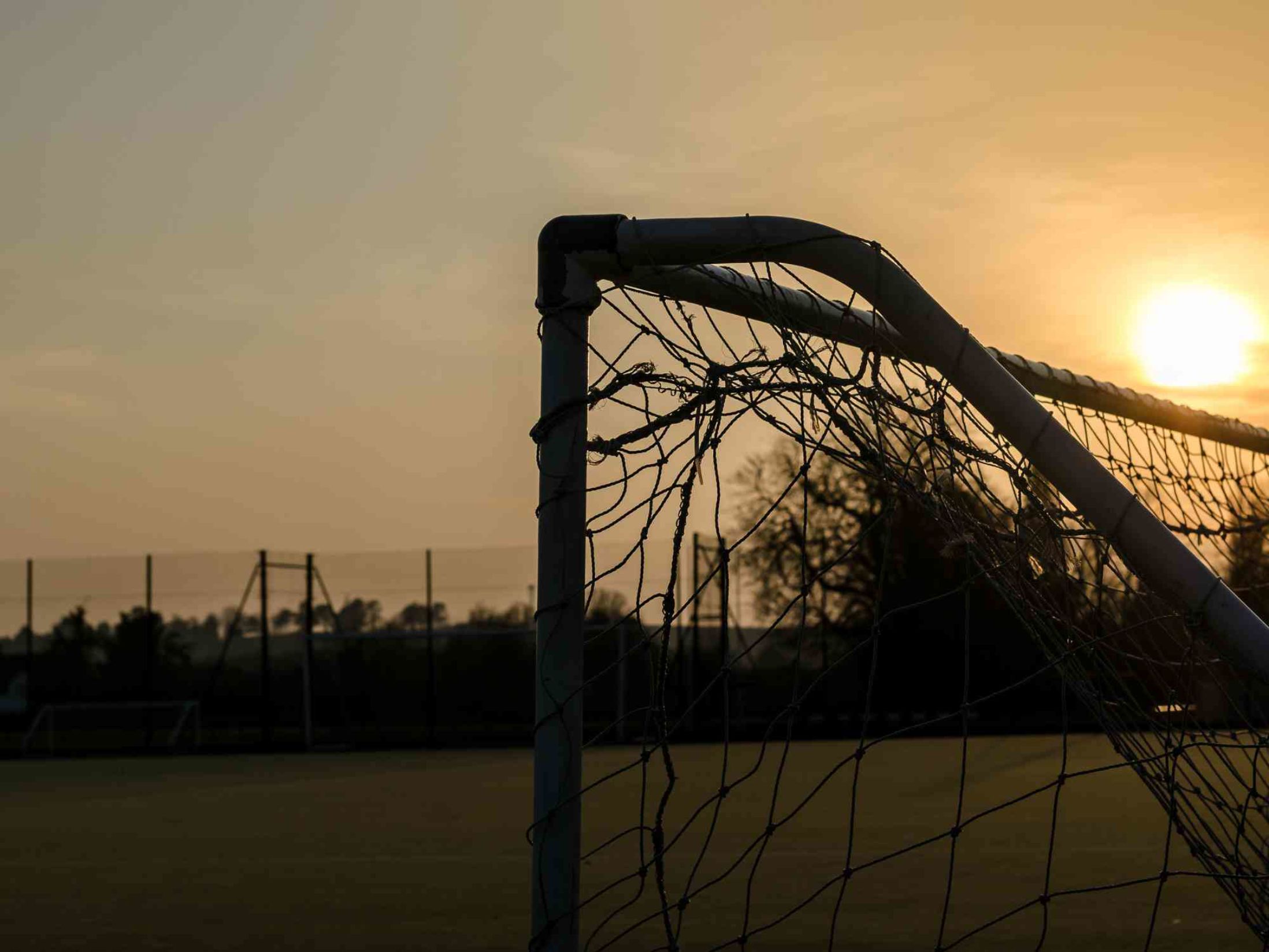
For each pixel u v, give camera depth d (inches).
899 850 301.1
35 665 1031.0
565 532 115.4
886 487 112.7
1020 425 109.3
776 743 788.6
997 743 722.8
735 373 113.5
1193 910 221.0
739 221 113.3
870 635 109.2
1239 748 114.2
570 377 117.0
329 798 503.2
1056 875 262.1
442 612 1012.5
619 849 312.7
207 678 1024.9
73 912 246.5
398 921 229.1
